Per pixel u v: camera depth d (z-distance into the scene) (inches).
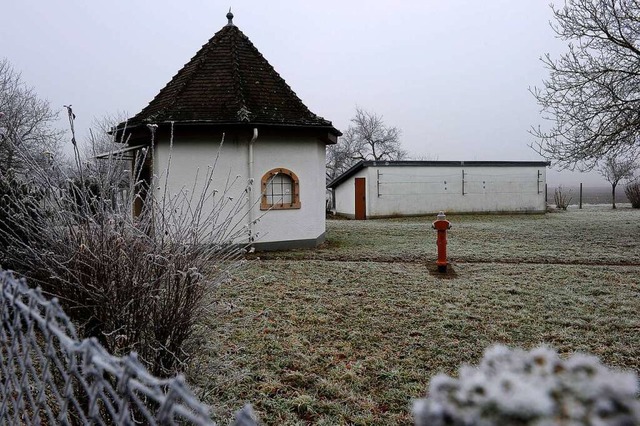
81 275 115.5
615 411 29.5
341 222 866.8
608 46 526.0
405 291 283.1
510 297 268.5
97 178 128.4
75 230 120.3
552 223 756.6
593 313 237.0
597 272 337.7
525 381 33.2
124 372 49.3
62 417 62.9
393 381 160.9
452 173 1007.6
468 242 513.0
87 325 116.8
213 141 432.1
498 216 961.5
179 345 120.2
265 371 165.6
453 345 193.5
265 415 136.6
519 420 29.0
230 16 544.1
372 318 228.7
